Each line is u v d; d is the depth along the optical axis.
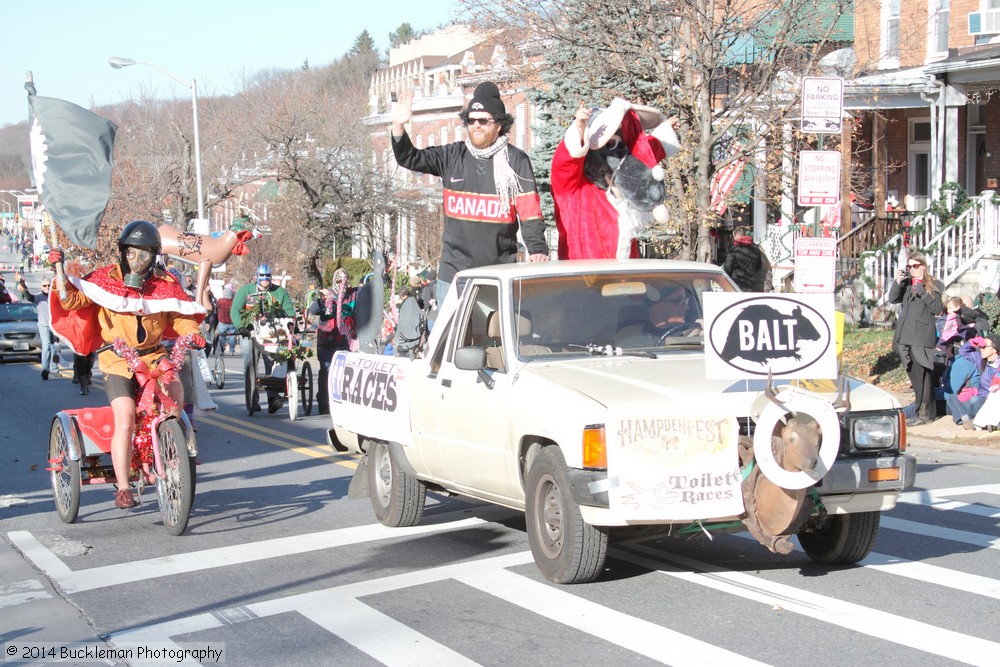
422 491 8.91
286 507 10.14
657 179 9.23
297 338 17.44
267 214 51.25
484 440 7.43
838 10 18.97
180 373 10.34
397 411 8.59
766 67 18.89
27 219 131.75
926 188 27.11
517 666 5.59
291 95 46.56
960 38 25.36
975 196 24.22
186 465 8.74
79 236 8.98
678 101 18.48
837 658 5.61
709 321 6.48
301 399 19.02
